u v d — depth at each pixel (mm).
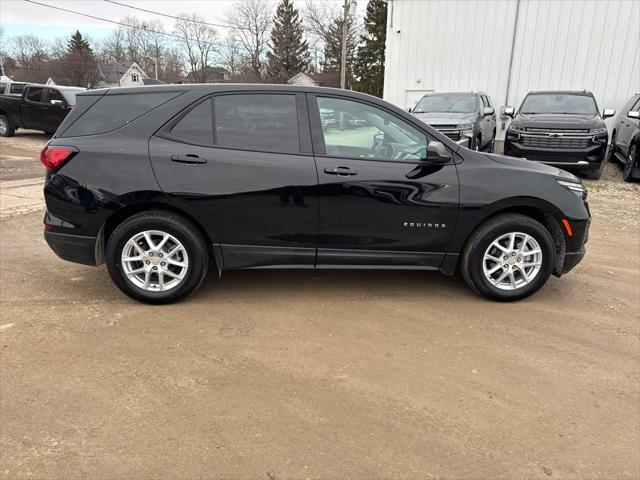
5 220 6621
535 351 3367
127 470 2230
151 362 3137
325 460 2314
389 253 3990
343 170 3809
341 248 3941
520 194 3912
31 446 2367
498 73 16422
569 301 4238
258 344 3387
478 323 3768
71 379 2932
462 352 3332
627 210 8125
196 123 3826
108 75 71688
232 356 3227
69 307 3908
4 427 2496
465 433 2523
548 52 15680
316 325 3686
